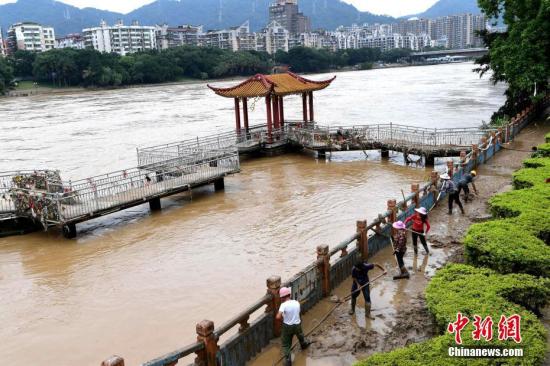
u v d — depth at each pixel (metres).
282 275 16.23
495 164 27.41
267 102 36.78
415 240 15.49
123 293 15.79
